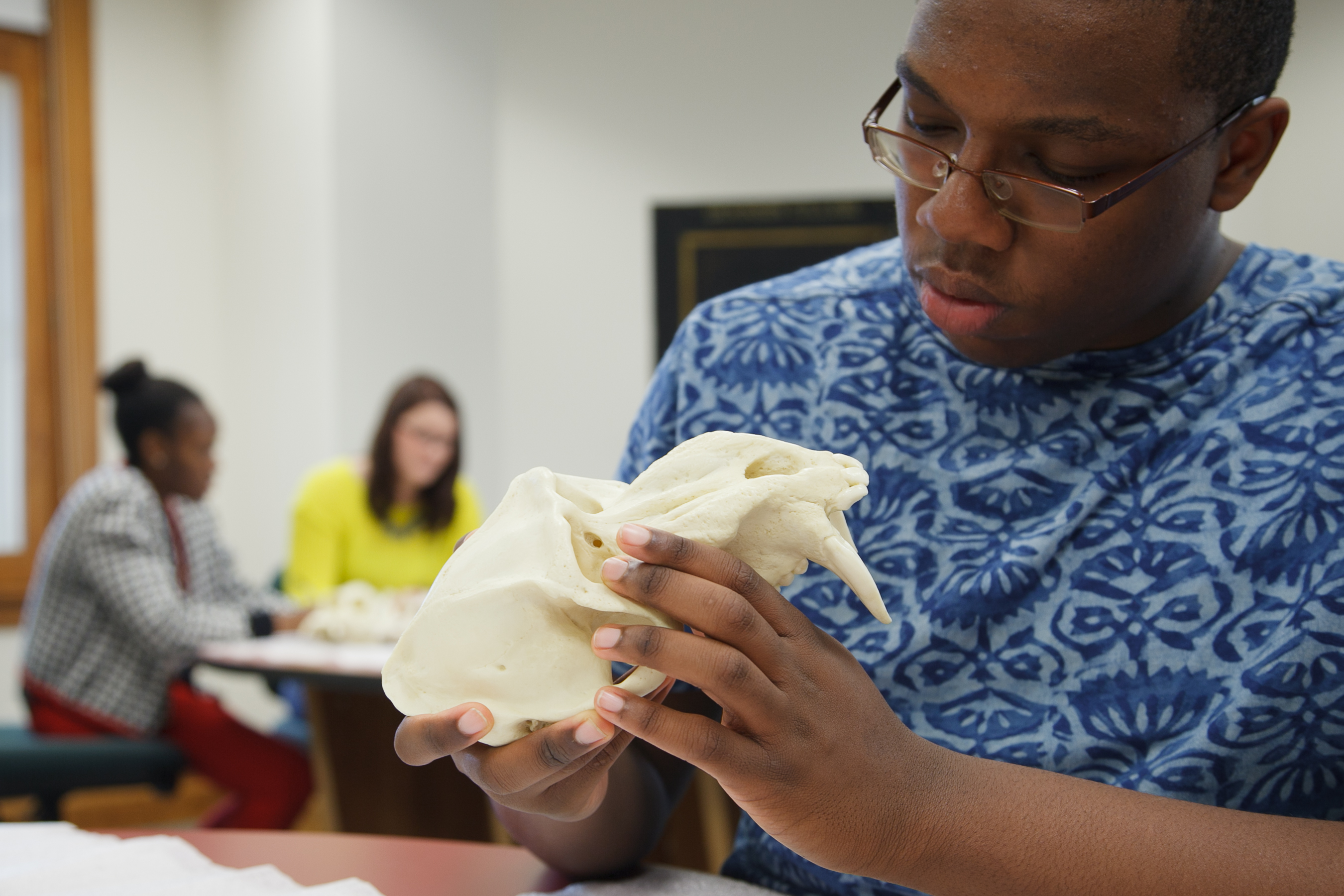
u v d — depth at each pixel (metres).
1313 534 0.71
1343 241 2.59
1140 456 0.75
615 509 0.60
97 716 2.43
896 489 0.82
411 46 3.53
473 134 3.68
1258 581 0.71
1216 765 0.70
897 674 0.78
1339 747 0.69
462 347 3.65
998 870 0.58
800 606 0.81
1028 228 0.65
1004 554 0.76
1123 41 0.60
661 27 3.59
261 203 3.62
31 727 2.48
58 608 2.45
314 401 3.44
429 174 3.58
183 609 2.41
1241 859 0.59
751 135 3.51
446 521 2.99
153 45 3.70
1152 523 0.74
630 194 3.63
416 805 2.27
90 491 2.46
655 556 0.53
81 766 2.31
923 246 0.69
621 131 3.63
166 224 3.72
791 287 0.90
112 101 3.62
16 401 3.53
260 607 2.74
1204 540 0.73
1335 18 2.58
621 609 0.56
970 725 0.76
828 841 0.57
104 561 2.40
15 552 3.52
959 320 0.70
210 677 3.63
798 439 0.85
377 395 3.47
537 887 0.80
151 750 2.42
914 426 0.82
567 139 3.68
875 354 0.84
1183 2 0.61
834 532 0.58
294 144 3.47
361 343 3.43
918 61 0.65
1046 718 0.74
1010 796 0.60
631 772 0.80
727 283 3.51
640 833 0.80
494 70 3.73
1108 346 0.77
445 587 0.60
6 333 3.52
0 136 3.50
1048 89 0.61
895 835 0.57
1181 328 0.76
